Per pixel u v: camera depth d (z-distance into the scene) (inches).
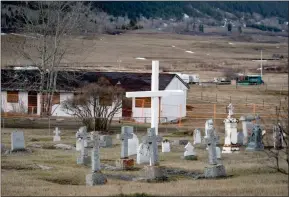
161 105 4490.7
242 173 1887.3
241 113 4564.5
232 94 6397.6
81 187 1651.1
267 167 1967.3
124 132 2103.8
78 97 3863.2
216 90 6929.1
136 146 2491.4
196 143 2982.3
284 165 2004.2
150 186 1651.1
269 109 4790.8
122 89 3981.3
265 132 2768.2
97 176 1731.1
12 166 2039.9
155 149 1829.5
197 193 1512.1
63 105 4133.9
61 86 4707.2
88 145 1743.4
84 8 5689.0
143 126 4082.2
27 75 4968.0
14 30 6368.1
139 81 4758.9
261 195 1489.9
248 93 6505.9
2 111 4835.1
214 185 1653.5
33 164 2102.6
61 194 1520.7
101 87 3831.2
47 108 4628.4
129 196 1481.3
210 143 1855.3
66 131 3693.4
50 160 2246.6
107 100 3769.7
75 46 6205.7
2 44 5659.5
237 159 2290.8
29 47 5128.0
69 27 5108.3
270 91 6692.9
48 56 4771.2
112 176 1902.1
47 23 4943.4
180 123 4293.8
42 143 2915.8
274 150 2481.5
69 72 5014.8
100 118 3705.7
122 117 4175.7
